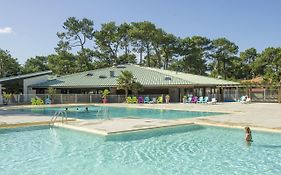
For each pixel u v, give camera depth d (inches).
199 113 1082.7
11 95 1542.8
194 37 3038.9
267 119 800.3
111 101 1653.5
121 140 585.0
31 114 1011.3
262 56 3186.5
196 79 1839.3
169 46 2819.9
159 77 1770.4
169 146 534.3
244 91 1861.5
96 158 458.0
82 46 2694.4
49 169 405.1
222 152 490.0
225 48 3179.1
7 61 2329.0
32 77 1772.9
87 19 2662.4
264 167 407.5
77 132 676.1
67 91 1827.0
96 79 1806.1
